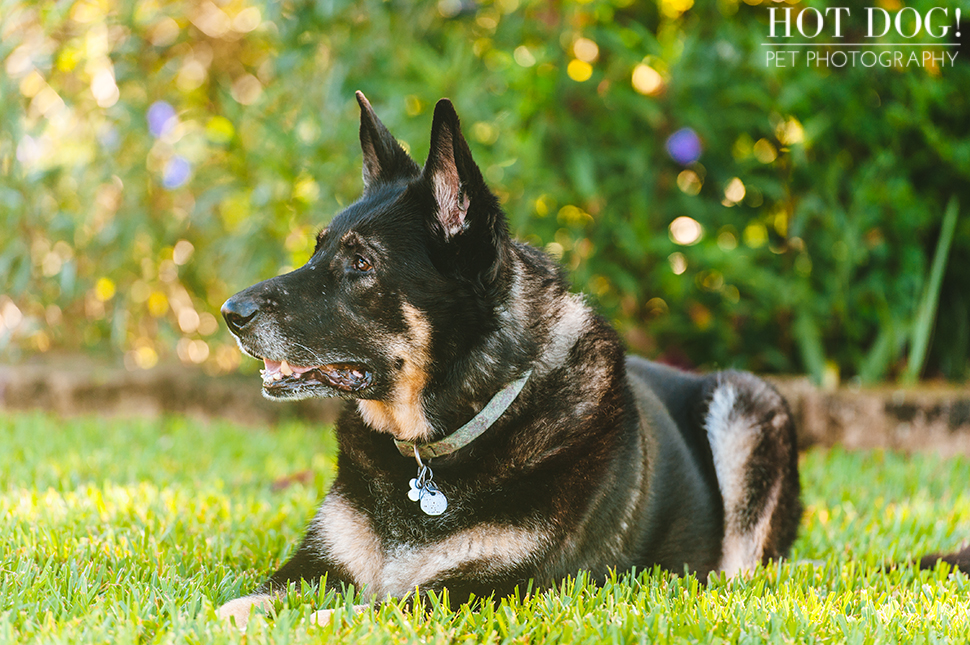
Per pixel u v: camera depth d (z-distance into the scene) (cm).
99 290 703
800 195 621
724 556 349
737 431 359
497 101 596
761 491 354
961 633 253
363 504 287
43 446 515
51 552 304
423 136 580
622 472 289
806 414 577
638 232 593
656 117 586
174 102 691
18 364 676
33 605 246
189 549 325
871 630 252
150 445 538
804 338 601
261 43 676
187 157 691
